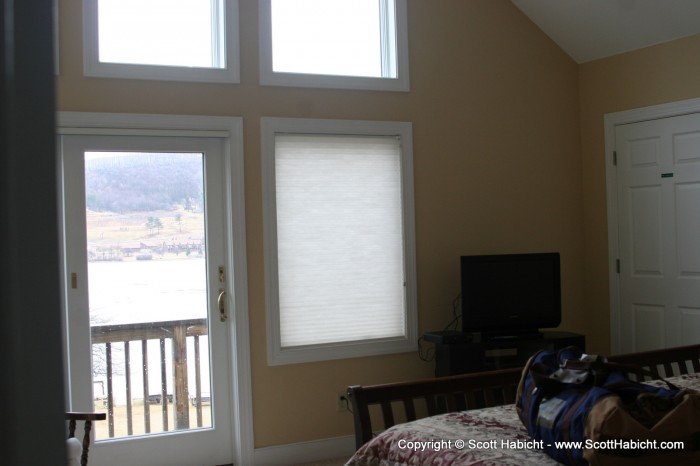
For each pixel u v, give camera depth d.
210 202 4.00
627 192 4.77
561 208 4.97
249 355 3.99
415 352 4.44
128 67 3.78
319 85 4.22
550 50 4.96
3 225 0.40
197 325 3.97
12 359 0.40
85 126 3.69
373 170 4.38
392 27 4.48
